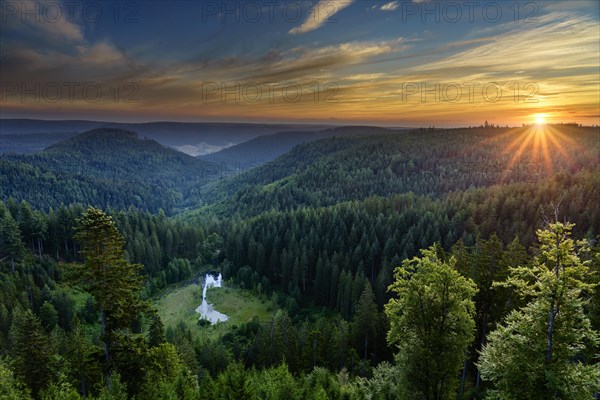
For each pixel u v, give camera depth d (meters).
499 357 18.56
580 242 17.00
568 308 16.50
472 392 35.41
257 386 29.66
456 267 41.16
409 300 23.66
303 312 95.19
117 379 21.56
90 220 21.06
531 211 99.06
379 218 115.25
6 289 78.38
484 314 38.72
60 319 77.94
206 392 26.59
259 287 106.12
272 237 122.88
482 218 106.19
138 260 112.12
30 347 35.53
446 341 23.09
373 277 98.88
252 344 67.75
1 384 24.44
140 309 23.30
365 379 35.75
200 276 124.75
